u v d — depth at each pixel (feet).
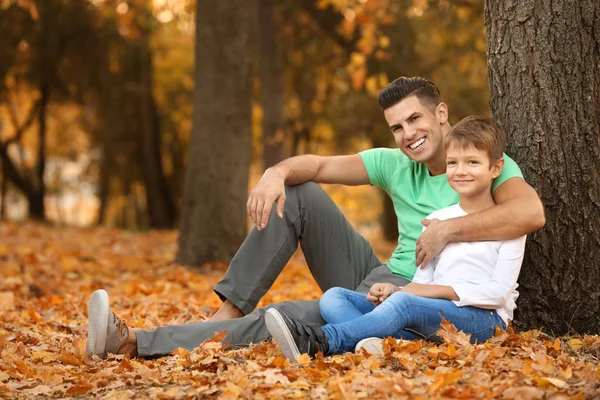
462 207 15.94
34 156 121.70
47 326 21.22
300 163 17.13
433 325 14.83
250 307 16.61
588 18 17.12
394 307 14.46
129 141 95.96
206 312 24.08
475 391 11.75
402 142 16.76
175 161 108.27
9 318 22.75
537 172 17.35
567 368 13.00
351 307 15.33
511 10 17.63
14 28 70.13
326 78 70.79
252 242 16.71
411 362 13.50
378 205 135.74
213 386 12.62
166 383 13.47
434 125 16.69
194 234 38.78
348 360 13.76
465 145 15.26
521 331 17.47
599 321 17.06
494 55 18.06
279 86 60.64
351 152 82.84
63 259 38.60
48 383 13.94
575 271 17.15
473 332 15.10
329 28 66.23
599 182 17.15
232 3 38.58
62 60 77.77
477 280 15.10
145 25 59.41
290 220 16.85
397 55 61.41
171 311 23.77
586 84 17.15
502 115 17.95
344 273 17.35
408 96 16.61
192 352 15.02
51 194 140.15
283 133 60.95
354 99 69.26
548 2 17.24
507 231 14.99
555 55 17.21
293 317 15.65
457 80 63.57
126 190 124.47
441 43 64.95
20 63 76.54
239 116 38.99
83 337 19.01
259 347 15.12
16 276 33.58
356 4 53.01
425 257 15.47
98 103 87.76
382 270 17.12
